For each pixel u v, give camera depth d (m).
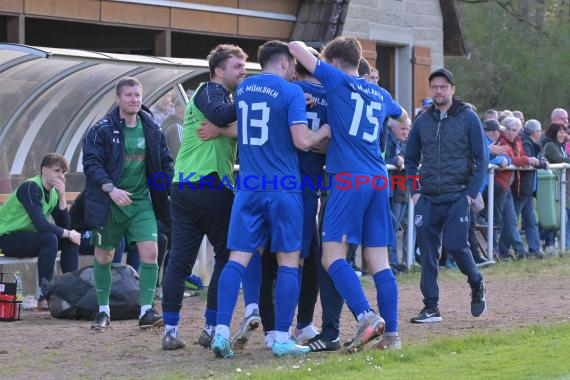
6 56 28.23
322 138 18.19
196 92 19.14
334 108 18.27
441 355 17.83
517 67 76.44
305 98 18.45
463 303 26.02
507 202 36.22
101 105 31.67
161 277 27.34
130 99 20.97
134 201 21.45
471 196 22.69
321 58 19.14
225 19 41.44
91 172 20.88
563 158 39.38
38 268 25.52
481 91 78.44
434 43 49.66
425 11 49.00
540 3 78.56
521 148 36.44
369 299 26.97
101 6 37.59
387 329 18.58
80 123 31.23
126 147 21.11
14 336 21.11
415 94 48.47
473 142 22.70
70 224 26.83
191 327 22.44
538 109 76.31
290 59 18.62
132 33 42.41
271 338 19.22
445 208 22.86
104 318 22.14
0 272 26.06
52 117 30.72
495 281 30.50
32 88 29.73
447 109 22.98
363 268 31.36
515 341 19.12
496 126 35.94
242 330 18.62
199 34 40.91
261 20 42.66
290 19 43.72
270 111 17.98
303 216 18.78
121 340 20.53
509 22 77.94
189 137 19.19
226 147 19.06
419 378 15.61
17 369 17.59
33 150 30.36
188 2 40.16
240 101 18.25
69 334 21.36
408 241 32.94
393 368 16.59
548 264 34.91
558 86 75.88
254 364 17.67
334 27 42.66
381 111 18.72
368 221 18.62
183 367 17.58
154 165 21.33
